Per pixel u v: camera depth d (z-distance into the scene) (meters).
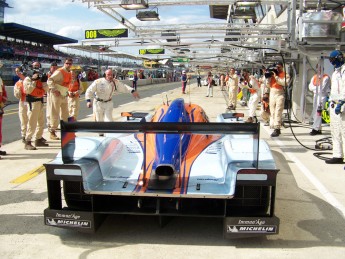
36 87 7.47
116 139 4.58
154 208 3.61
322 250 3.43
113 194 3.38
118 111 15.31
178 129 3.44
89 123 3.49
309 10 9.30
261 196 3.63
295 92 11.81
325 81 9.18
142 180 3.67
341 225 3.98
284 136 9.22
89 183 3.46
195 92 30.38
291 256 3.32
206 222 4.01
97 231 3.81
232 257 3.30
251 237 3.67
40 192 5.03
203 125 3.40
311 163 6.55
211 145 4.58
